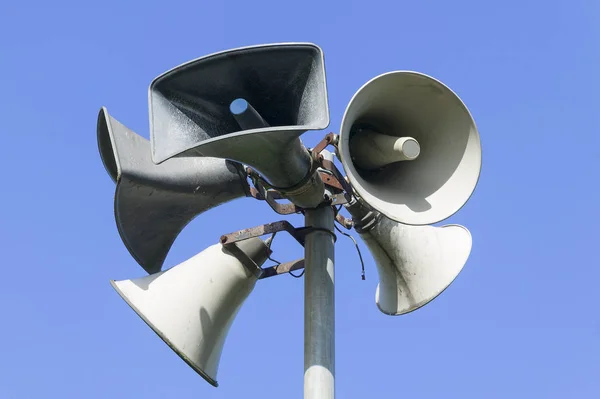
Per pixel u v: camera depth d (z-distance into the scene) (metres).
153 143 5.01
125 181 5.66
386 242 6.38
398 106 5.75
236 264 5.96
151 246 6.18
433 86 5.57
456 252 6.53
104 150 6.06
